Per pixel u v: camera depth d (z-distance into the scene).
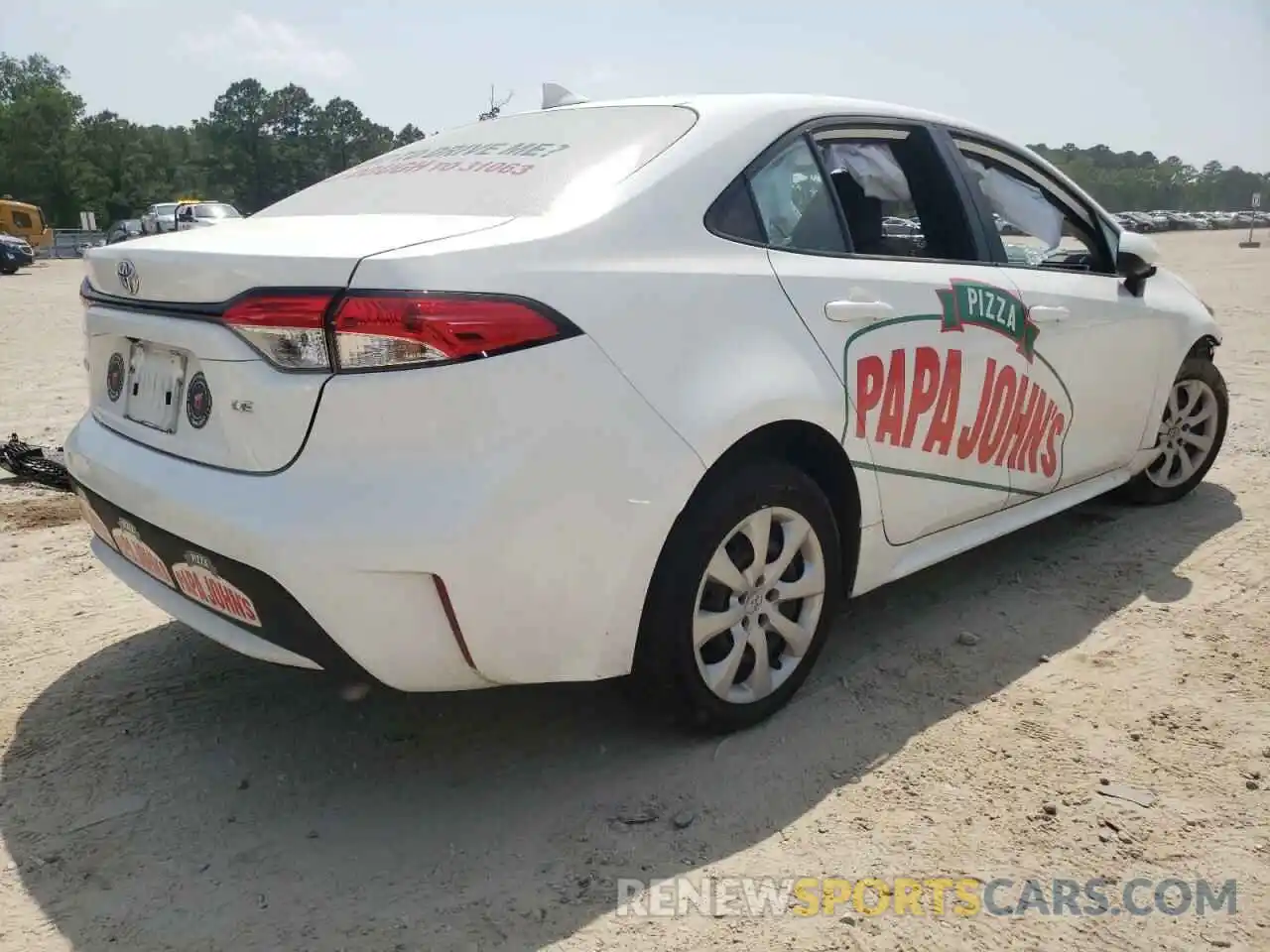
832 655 3.42
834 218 3.14
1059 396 3.80
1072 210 4.15
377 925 2.21
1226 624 3.60
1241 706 3.05
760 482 2.74
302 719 3.07
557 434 2.32
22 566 4.21
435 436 2.22
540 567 2.33
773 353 2.75
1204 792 2.64
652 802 2.62
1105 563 4.18
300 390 2.25
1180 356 4.48
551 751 2.87
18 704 3.14
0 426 6.87
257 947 2.15
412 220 2.60
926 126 3.57
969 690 3.17
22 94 102.81
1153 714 3.02
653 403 2.48
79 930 2.20
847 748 2.85
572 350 2.36
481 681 2.42
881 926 2.19
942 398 3.27
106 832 2.53
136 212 92.94
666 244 2.65
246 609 2.40
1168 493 4.88
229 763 2.84
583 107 3.30
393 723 3.04
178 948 2.15
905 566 3.33
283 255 2.29
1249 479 5.32
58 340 12.15
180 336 2.46
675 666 2.67
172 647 3.53
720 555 2.71
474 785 2.72
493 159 3.01
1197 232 68.94
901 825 2.52
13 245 30.14
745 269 2.78
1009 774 2.72
